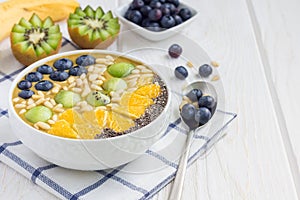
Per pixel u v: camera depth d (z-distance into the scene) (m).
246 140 0.63
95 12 0.75
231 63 0.75
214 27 0.81
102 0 0.83
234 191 0.58
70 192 0.55
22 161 0.57
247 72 0.73
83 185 0.56
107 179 0.56
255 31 0.83
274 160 0.62
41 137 0.54
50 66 0.63
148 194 0.55
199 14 0.80
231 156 0.61
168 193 0.57
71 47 0.74
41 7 0.76
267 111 0.68
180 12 0.78
